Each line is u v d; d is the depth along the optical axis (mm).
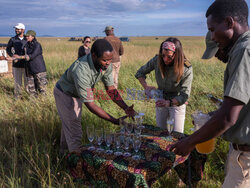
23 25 6473
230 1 1518
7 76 8516
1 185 2785
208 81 7664
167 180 3182
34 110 4895
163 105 3076
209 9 1618
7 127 4488
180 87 3219
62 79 3225
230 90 1429
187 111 5562
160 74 3264
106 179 2182
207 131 1528
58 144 4195
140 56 13484
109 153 2398
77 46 26125
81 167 2383
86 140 4066
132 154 2375
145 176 2059
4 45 8375
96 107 2854
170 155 2334
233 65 1479
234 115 1442
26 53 6238
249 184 1805
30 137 4141
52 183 2830
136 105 5324
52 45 27188
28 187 2904
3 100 5871
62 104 3264
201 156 2797
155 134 2896
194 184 2926
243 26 1543
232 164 1854
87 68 2764
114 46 6934
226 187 1915
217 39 1609
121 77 8234
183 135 2869
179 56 2896
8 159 3639
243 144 1739
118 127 4480
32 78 6402
